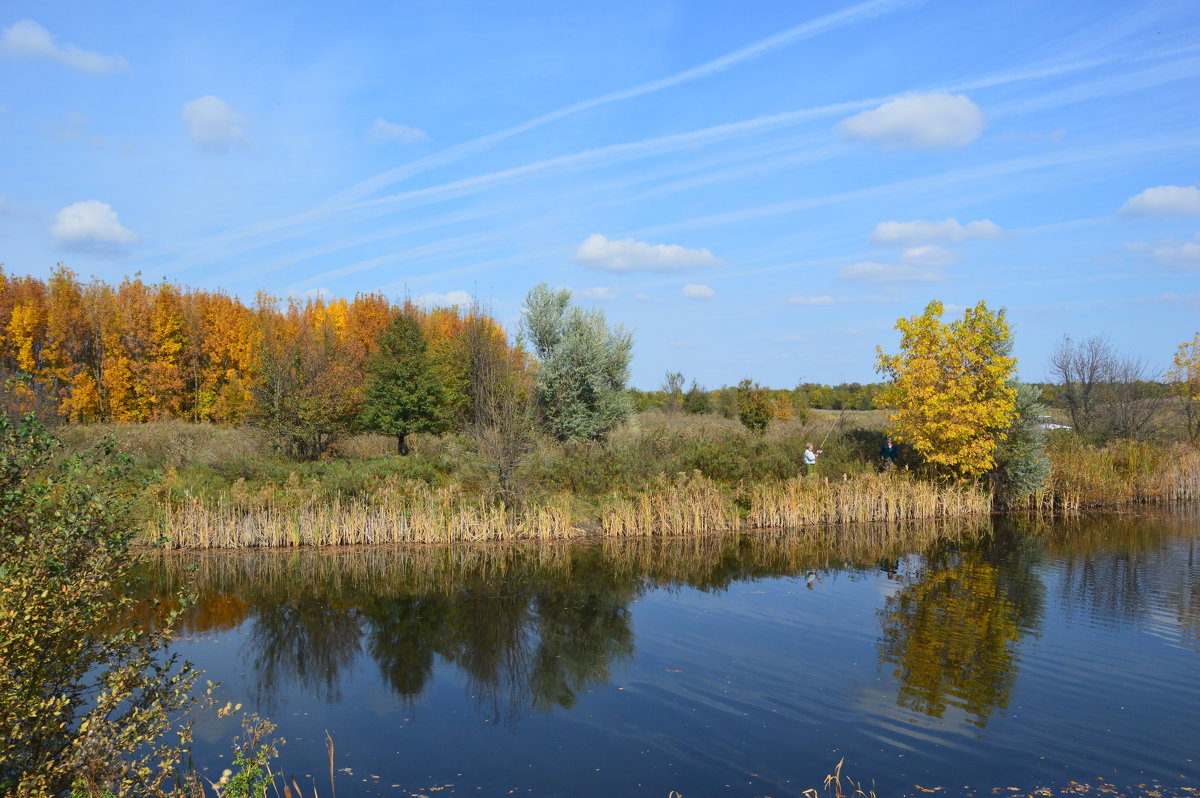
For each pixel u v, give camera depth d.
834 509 21.88
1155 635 11.05
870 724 8.03
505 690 9.20
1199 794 6.54
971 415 22.56
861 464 25.45
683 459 25.25
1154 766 7.05
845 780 6.80
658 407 50.59
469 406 30.25
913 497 22.78
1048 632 11.24
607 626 11.80
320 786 6.79
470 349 31.02
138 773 5.86
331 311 55.41
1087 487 24.52
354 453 27.38
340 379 27.02
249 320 49.22
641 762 7.21
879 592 13.79
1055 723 8.03
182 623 12.11
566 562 16.67
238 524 18.20
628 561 16.75
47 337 43.03
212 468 21.95
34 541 5.53
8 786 5.23
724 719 8.23
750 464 25.28
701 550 17.98
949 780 6.79
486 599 13.52
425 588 14.34
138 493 6.55
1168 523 21.42
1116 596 13.28
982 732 7.82
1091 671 9.59
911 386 23.69
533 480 20.89
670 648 10.70
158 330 44.59
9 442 5.62
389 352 29.30
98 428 29.72
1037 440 24.23
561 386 30.19
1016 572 15.29
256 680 9.58
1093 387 33.22
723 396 48.56
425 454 26.00
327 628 11.81
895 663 9.96
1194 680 9.27
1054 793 6.55
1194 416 32.59
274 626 11.92
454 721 8.27
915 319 24.05
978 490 24.23
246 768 6.11
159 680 6.32
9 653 5.09
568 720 8.26
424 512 19.34
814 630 11.48
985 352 23.38
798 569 15.84
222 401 38.00
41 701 5.25
